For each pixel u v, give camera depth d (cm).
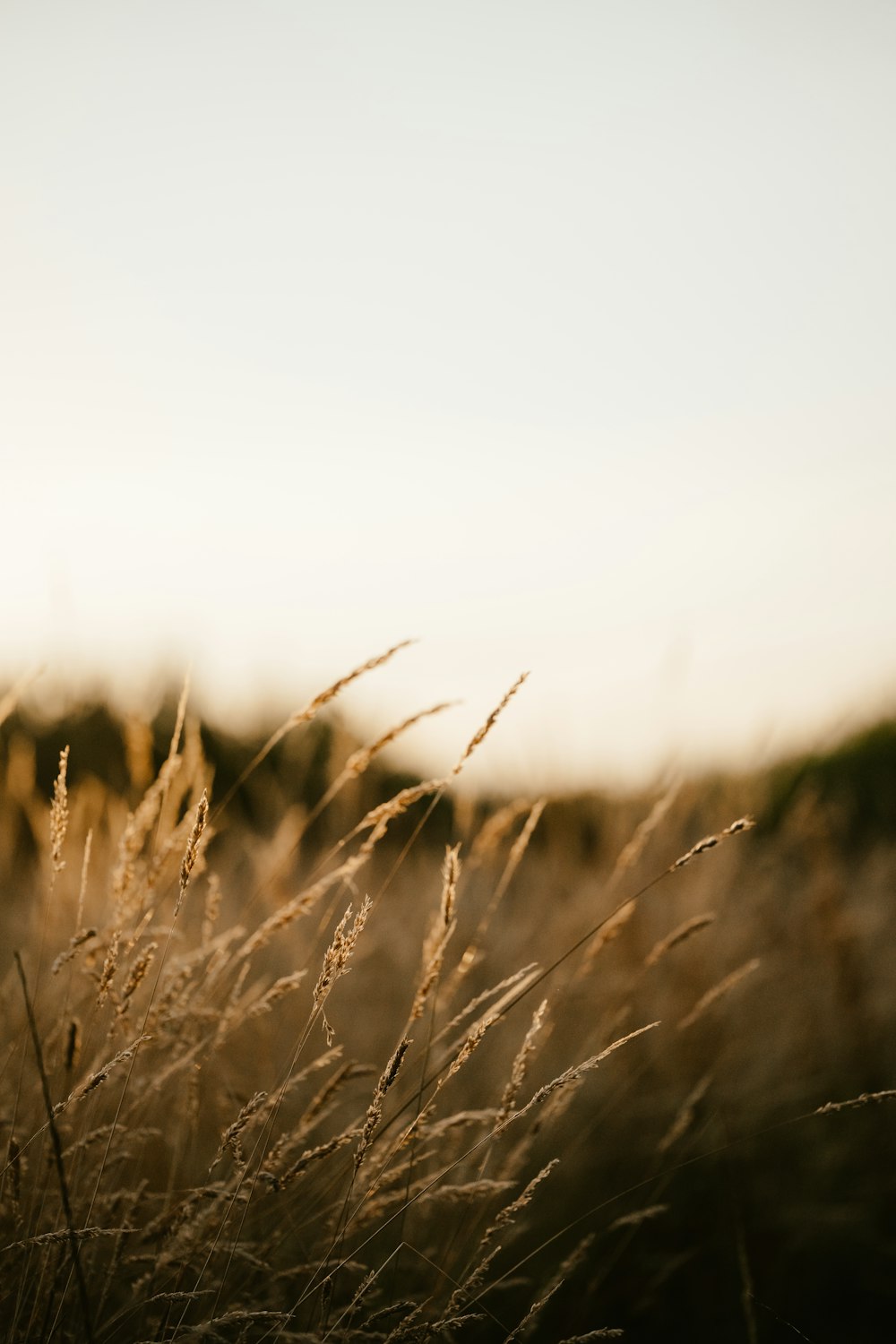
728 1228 208
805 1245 210
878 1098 128
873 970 301
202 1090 184
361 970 271
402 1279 167
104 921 175
